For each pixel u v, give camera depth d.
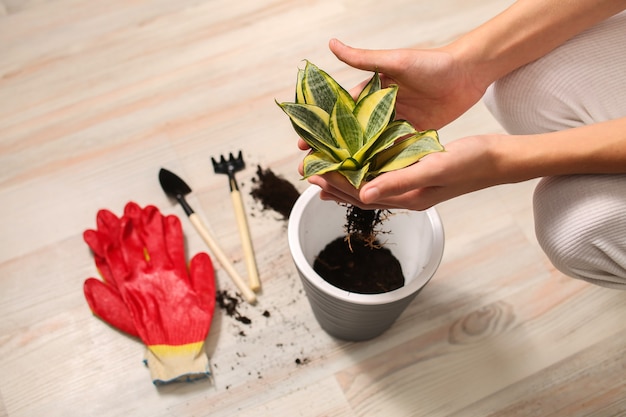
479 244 0.97
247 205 1.00
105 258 0.95
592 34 0.77
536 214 0.76
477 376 0.90
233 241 0.98
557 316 0.93
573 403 0.88
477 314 0.93
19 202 1.00
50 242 0.98
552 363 0.90
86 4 1.16
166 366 0.88
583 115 0.76
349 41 1.13
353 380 0.90
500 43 0.77
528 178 0.72
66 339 0.92
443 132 1.05
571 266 0.75
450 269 0.96
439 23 1.15
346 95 0.69
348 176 0.66
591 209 0.71
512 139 0.70
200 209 0.99
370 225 0.78
